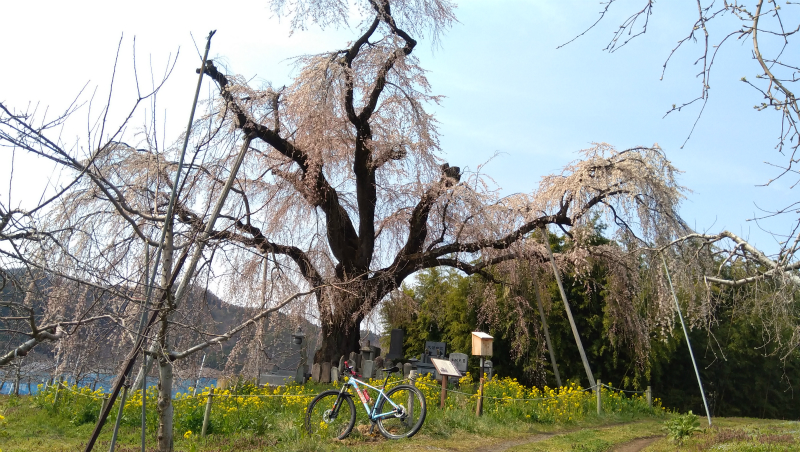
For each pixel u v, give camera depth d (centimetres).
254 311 1295
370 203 1736
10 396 1112
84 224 704
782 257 505
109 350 571
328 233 1681
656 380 2483
